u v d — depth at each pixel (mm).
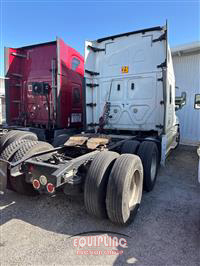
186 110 9023
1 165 2518
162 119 4551
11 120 5711
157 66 4426
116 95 4965
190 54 8758
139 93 4711
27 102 5695
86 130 5059
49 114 5152
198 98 8664
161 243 2207
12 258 1942
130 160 2486
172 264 1904
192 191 3688
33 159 2703
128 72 4766
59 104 4992
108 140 3410
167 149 4816
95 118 5254
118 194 2260
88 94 5086
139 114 4770
